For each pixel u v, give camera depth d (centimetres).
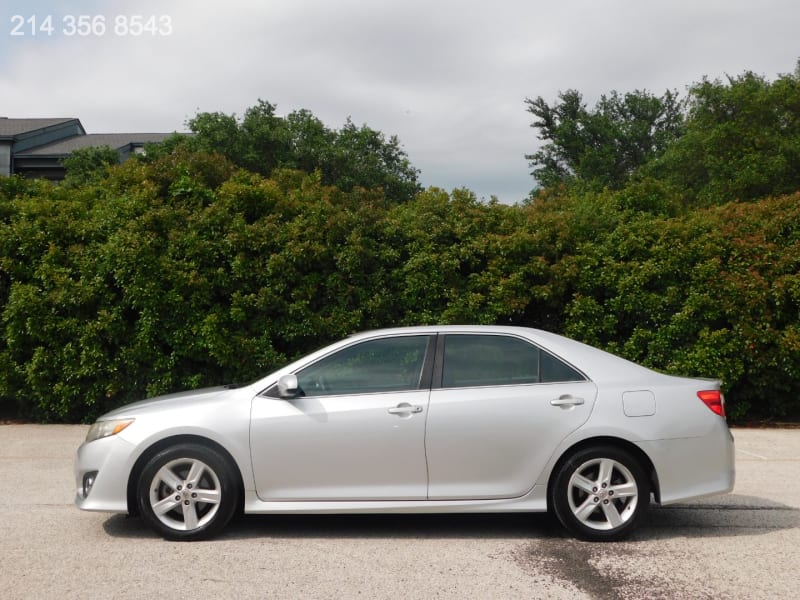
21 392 1144
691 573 505
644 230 1184
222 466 570
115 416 592
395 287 1191
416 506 570
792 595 464
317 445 571
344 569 512
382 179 3281
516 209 1247
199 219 1140
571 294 1198
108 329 1111
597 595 464
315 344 1173
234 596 460
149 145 2962
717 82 2589
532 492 574
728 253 1168
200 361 1155
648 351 1159
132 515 614
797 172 2316
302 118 3131
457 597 460
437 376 591
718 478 583
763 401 1210
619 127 4434
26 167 4609
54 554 541
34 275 1130
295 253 1126
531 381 590
